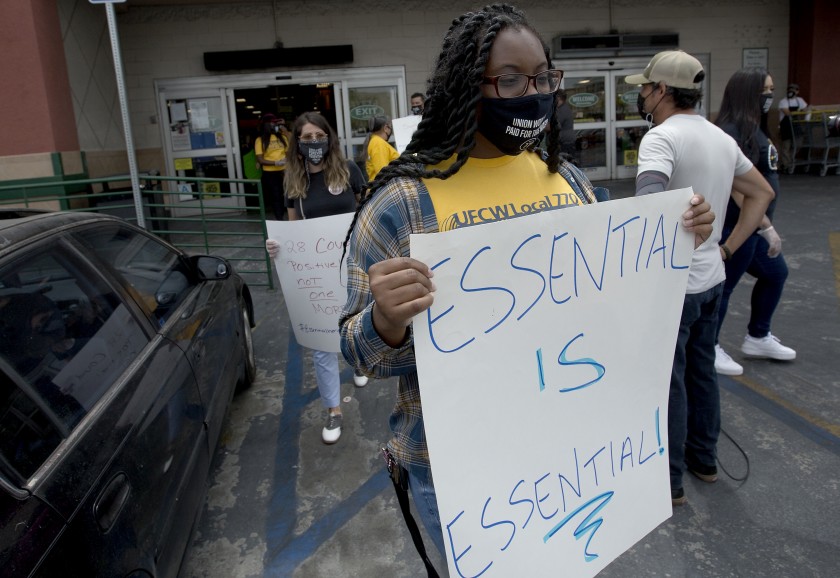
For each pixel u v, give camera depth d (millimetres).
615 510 1475
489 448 1247
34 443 1607
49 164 8172
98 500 1670
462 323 1186
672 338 1555
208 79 11383
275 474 3258
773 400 3660
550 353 1312
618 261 1401
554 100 1311
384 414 3832
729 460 3090
